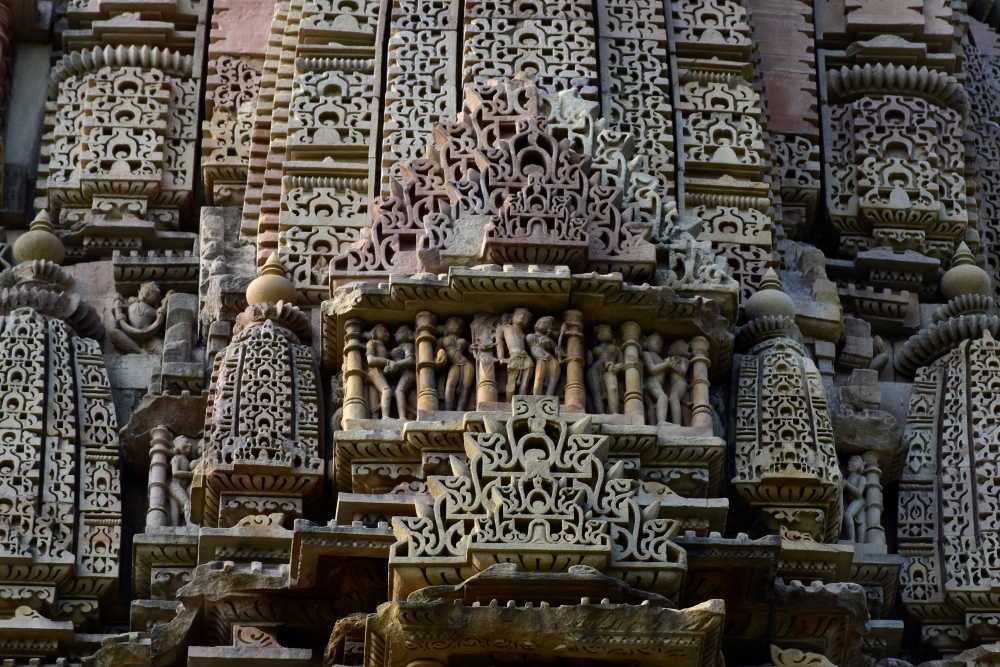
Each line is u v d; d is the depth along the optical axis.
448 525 10.78
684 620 10.44
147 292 13.32
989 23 16.50
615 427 11.57
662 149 13.56
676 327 12.13
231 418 11.87
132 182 13.84
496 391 11.77
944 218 14.15
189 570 11.69
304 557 10.99
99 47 14.47
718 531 11.50
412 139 13.25
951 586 12.22
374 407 11.84
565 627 10.44
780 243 13.89
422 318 11.98
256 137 13.77
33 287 12.99
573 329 11.92
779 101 14.56
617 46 13.94
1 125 14.38
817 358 13.22
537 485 10.83
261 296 12.52
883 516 12.73
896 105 14.56
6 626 11.48
